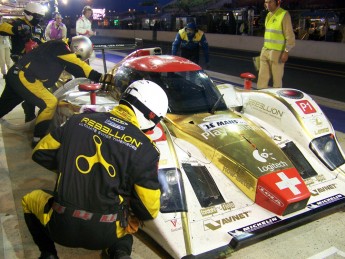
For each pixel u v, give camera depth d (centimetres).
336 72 1175
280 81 591
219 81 962
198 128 309
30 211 219
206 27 2370
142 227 244
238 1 2288
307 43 1600
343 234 278
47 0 1118
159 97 202
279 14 557
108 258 250
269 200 259
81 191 187
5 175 374
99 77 399
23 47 545
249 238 233
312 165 313
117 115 200
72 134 194
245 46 1942
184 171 272
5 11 1105
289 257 252
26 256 251
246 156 280
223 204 260
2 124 485
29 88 389
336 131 534
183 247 221
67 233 193
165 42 2361
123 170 184
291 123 337
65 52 389
